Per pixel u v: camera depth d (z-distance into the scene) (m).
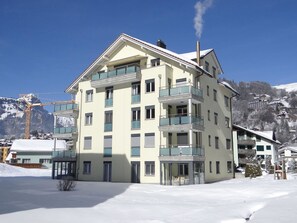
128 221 9.80
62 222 9.55
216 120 36.00
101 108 35.66
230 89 40.50
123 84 34.19
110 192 19.69
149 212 11.59
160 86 31.20
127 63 35.50
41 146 71.19
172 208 12.55
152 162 30.47
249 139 60.81
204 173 29.56
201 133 31.28
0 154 78.19
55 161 37.47
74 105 38.06
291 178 32.88
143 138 31.52
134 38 34.66
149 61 33.94
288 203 12.20
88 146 35.97
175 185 26.67
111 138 34.09
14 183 27.55
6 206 12.83
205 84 34.00
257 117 160.62
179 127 28.91
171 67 32.41
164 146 30.06
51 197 16.42
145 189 22.05
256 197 16.58
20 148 69.75
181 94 29.25
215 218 9.88
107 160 33.88
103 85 35.28
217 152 35.06
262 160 60.12
